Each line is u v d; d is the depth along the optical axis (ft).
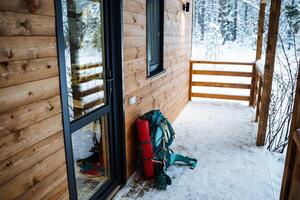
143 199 7.36
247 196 7.49
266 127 10.66
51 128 4.52
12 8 3.54
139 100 8.80
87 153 7.25
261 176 8.54
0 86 3.48
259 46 16.58
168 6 11.48
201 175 8.60
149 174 8.35
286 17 15.37
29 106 4.00
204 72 18.01
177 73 14.35
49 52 4.28
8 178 3.76
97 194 7.09
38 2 3.97
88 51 6.25
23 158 3.99
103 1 6.47
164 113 12.17
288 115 10.03
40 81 4.16
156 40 10.88
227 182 8.19
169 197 7.45
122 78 7.25
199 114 15.58
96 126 7.18
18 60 3.72
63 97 4.72
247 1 28.50
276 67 12.73
